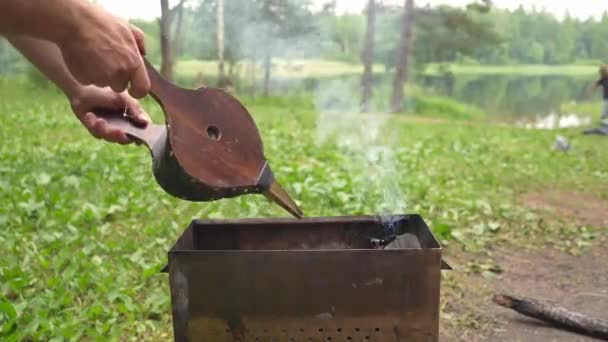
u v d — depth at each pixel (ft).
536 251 14.10
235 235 8.38
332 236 8.45
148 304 10.25
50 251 12.41
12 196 16.02
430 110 70.49
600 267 13.14
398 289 6.68
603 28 120.57
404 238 8.20
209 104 6.02
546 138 36.63
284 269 6.66
